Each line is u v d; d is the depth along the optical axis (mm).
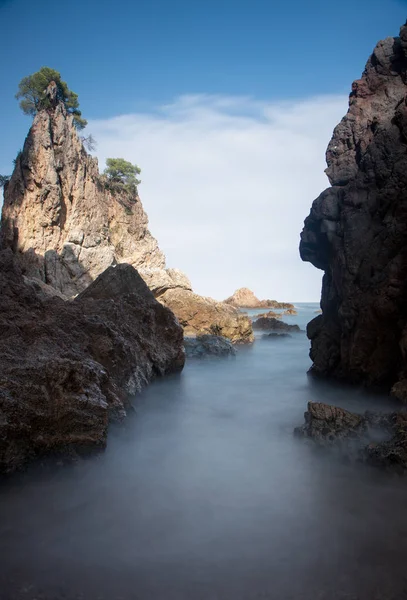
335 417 8148
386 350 11172
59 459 6840
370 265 11812
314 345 15234
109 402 8578
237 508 5934
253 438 8672
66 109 52594
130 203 57656
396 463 6719
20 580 4488
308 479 6793
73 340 10102
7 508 5945
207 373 16312
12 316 9508
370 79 14617
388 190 11664
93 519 5680
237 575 4598
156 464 7402
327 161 15242
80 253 47781
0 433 6242
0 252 11977
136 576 4562
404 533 5340
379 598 4258
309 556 4914
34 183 46250
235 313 33656
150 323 15586
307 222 15172
